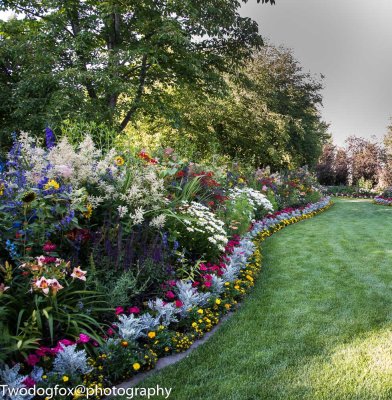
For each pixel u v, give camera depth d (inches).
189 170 274.2
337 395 105.3
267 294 193.8
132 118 557.6
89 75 457.1
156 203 168.7
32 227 122.2
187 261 184.5
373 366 119.6
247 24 578.6
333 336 142.3
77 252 132.6
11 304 108.7
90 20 502.0
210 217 212.7
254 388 109.6
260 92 884.6
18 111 475.2
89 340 115.9
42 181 132.2
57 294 114.0
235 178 423.2
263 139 811.4
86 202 141.3
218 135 752.3
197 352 131.0
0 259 116.4
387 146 1237.7
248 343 137.9
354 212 614.9
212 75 581.6
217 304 165.0
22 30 558.9
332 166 1510.8
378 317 159.8
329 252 290.2
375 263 253.9
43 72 490.9
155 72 571.5
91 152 161.8
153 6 509.7
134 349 119.6
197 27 517.3
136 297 144.7
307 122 1055.6
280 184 547.8
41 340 108.8
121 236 141.2
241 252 218.1
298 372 117.6
